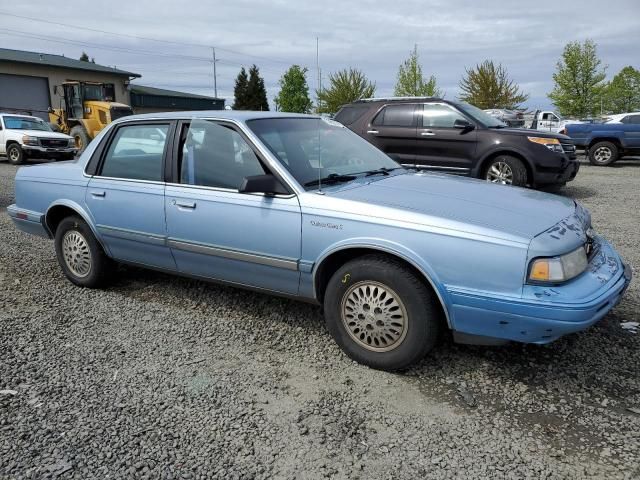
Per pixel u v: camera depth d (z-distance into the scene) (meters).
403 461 2.63
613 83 48.09
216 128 4.10
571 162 9.62
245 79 68.25
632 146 16.56
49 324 4.27
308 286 3.70
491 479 2.49
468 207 3.39
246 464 2.62
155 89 46.12
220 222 3.93
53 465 2.60
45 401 3.16
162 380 3.40
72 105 22.72
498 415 2.99
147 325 4.25
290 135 4.17
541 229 3.14
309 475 2.54
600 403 3.08
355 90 39.00
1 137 18.88
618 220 7.95
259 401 3.16
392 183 3.95
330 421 2.96
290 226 3.62
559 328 2.91
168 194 4.21
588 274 3.17
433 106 9.88
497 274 3.01
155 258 4.49
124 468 2.59
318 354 3.74
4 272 5.63
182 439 2.80
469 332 3.19
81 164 4.96
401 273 3.27
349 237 3.40
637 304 4.46
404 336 3.34
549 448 2.70
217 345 3.90
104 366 3.58
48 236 5.31
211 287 5.04
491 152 9.36
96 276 4.95
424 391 3.25
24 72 32.53
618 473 2.51
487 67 44.84
